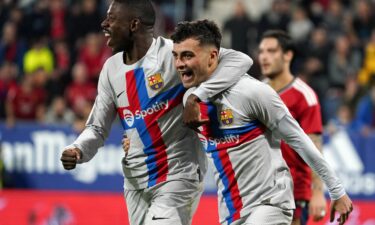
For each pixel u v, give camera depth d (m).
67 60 37.25
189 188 13.73
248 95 12.40
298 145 12.48
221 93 12.60
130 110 13.69
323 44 37.81
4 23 39.72
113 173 28.64
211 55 12.62
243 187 12.61
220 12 44.03
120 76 13.62
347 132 28.56
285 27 38.62
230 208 12.73
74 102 34.22
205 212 27.38
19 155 28.97
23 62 37.97
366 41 40.06
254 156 12.52
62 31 39.12
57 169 28.88
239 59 12.71
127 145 13.88
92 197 28.23
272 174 12.57
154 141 13.63
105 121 14.00
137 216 14.16
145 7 13.47
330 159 28.45
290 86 16.67
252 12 45.12
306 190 16.50
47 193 28.14
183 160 13.72
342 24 40.81
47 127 29.03
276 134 12.61
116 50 13.54
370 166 28.45
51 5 39.56
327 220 25.41
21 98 33.41
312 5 41.22
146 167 13.77
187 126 12.58
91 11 38.84
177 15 41.94
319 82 36.94
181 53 12.51
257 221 12.34
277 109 12.41
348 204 12.54
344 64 37.66
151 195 13.88
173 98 13.46
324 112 34.72
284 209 12.52
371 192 28.38
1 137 28.97
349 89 33.59
